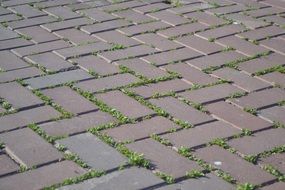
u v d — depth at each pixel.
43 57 2.40
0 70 2.28
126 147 1.80
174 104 2.05
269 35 2.64
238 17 2.86
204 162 1.74
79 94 2.11
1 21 2.79
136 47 2.50
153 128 1.91
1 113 1.98
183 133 1.88
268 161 1.75
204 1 3.09
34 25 2.74
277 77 2.26
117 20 2.80
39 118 1.96
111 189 1.62
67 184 1.64
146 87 2.16
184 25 2.74
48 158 1.75
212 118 1.97
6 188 1.63
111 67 2.31
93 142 1.83
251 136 1.88
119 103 2.05
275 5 3.04
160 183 1.65
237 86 2.19
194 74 2.27
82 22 2.78
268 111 2.03
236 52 2.47
